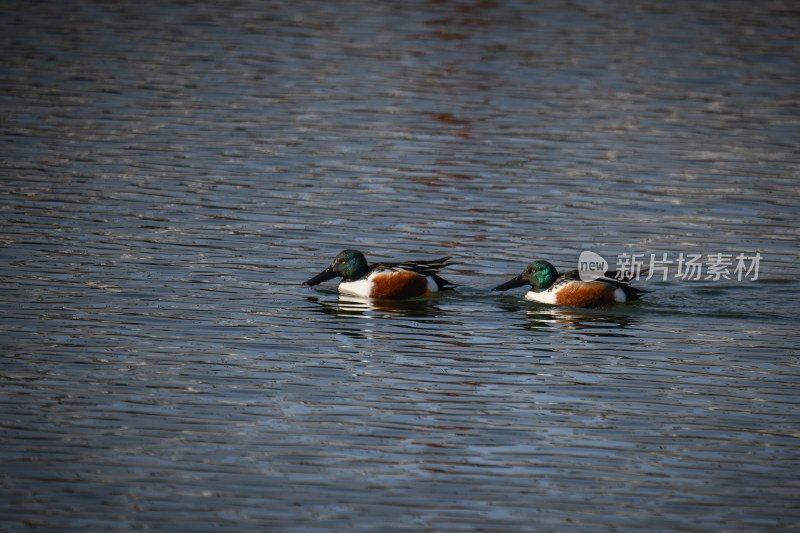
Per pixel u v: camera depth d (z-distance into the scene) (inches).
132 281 630.5
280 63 1250.6
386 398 484.7
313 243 714.8
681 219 778.2
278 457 424.5
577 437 448.8
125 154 902.4
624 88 1173.7
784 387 505.0
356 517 380.8
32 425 444.5
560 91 1156.5
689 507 392.2
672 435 451.5
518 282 645.3
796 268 691.4
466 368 524.7
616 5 1646.2
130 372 503.5
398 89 1151.6
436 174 876.6
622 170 894.4
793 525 380.2
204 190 818.2
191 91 1117.1
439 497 396.2
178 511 382.0
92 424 447.5
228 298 613.6
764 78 1227.9
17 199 773.9
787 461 429.1
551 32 1450.5
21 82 1119.6
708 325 597.9
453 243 722.2
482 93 1143.0
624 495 400.5
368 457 426.3
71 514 378.3
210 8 1552.7
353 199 809.5
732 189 848.9
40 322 560.1
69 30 1374.3
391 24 1481.3
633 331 587.2
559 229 753.6
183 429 446.6
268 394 485.1
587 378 514.3
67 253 671.8
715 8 1637.6
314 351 541.3
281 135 977.5
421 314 609.6
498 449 435.8
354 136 980.6
